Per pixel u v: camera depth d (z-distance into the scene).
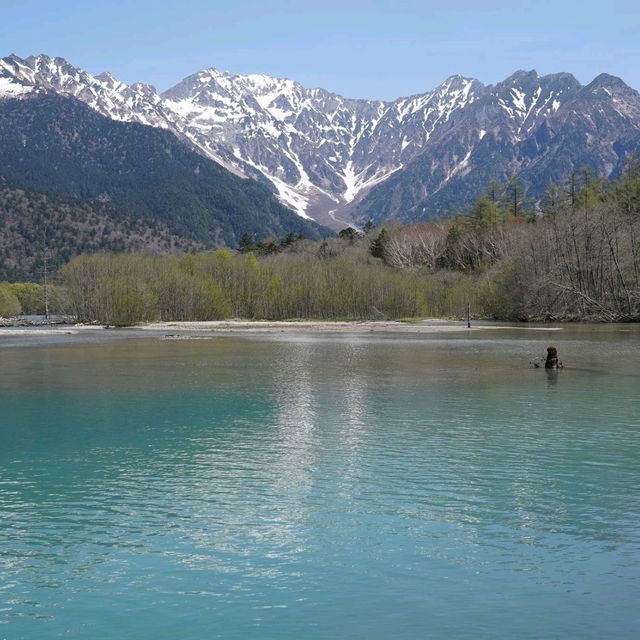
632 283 133.00
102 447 28.78
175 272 155.50
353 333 107.62
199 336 102.06
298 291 158.75
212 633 13.91
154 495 22.28
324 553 17.53
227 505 21.23
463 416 35.25
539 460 26.38
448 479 23.88
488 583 15.88
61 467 25.70
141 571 16.61
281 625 14.20
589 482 23.52
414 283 161.50
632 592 15.41
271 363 60.94
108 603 15.12
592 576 16.20
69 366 59.19
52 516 20.34
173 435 31.03
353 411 36.81
